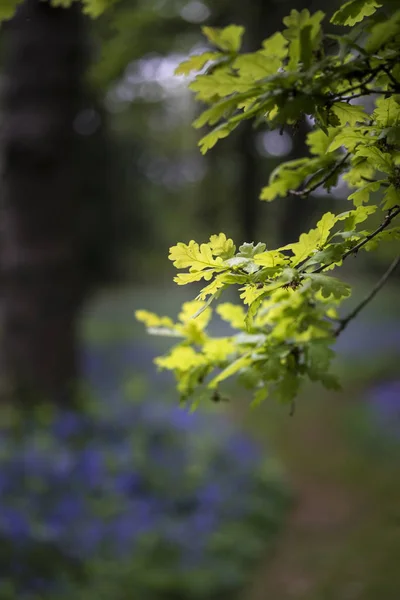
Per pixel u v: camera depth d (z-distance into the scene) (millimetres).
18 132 8195
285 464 8352
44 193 8328
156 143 23547
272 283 1514
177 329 2172
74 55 8453
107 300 29203
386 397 11766
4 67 8492
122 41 8375
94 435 7051
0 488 5426
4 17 2404
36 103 8258
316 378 1862
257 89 1537
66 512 5289
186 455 7016
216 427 8633
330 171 1990
